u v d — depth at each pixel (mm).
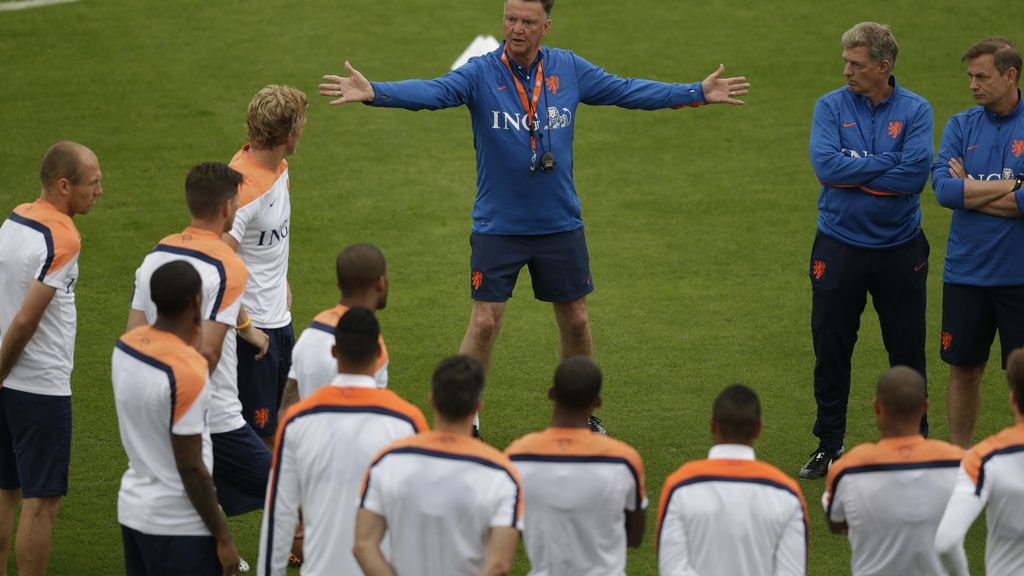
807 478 24875
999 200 22906
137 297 19188
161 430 17047
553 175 25422
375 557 14898
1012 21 51969
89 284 33688
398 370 29562
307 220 38031
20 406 20188
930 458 16203
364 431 16141
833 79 47844
